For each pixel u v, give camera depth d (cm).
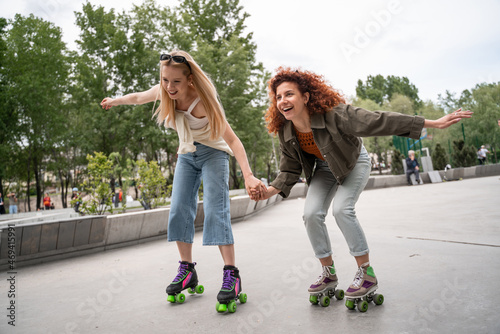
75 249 506
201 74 255
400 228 531
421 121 211
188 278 271
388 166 5878
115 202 1805
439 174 1992
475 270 285
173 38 2852
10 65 2620
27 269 435
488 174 2297
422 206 802
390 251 382
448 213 652
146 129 2838
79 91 2869
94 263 451
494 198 833
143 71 2934
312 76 237
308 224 246
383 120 218
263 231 618
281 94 236
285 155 271
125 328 221
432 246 391
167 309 252
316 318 216
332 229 573
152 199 1016
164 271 378
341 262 351
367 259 232
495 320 188
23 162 3088
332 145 235
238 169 3684
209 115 259
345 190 243
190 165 280
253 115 2900
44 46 2634
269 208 1119
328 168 264
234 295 239
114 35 2805
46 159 3145
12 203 2067
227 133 273
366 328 194
